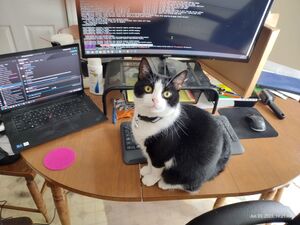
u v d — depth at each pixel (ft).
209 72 3.60
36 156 2.48
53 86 2.95
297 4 5.54
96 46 2.84
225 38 2.91
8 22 5.19
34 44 5.58
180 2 2.60
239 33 2.85
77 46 2.85
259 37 2.85
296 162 2.66
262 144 2.84
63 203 3.08
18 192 4.70
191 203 4.75
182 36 2.88
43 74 2.80
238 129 3.02
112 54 2.93
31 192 3.63
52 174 2.33
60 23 5.38
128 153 2.56
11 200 4.57
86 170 2.39
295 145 2.87
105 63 3.45
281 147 2.83
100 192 2.22
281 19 5.89
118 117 3.01
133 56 3.01
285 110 3.43
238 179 2.44
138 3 2.57
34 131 2.68
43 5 5.09
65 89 3.06
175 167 2.29
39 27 5.37
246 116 3.21
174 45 2.95
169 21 2.75
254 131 3.01
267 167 2.58
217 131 2.40
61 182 2.27
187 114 2.39
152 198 2.26
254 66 2.98
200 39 2.92
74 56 2.90
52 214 4.35
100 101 3.24
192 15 2.72
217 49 3.01
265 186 2.39
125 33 2.78
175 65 3.21
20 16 5.15
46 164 2.40
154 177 2.35
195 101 3.30
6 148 2.94
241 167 2.56
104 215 4.45
